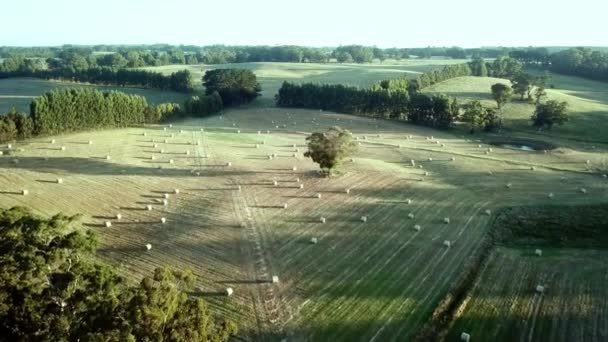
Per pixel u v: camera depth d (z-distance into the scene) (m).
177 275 25.66
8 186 56.66
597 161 79.88
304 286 37.62
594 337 32.12
